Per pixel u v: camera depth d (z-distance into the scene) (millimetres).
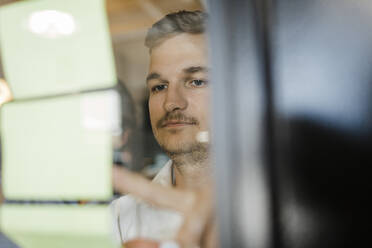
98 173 584
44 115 617
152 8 921
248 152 497
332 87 499
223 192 503
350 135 497
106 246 590
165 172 816
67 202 603
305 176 499
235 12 504
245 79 500
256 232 493
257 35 498
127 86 902
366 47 494
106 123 584
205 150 784
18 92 640
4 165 645
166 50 856
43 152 618
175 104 819
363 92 494
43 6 613
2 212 642
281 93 505
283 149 502
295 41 504
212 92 510
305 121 500
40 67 620
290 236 501
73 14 599
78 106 599
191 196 641
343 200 496
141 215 713
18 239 655
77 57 600
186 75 843
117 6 944
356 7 497
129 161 751
